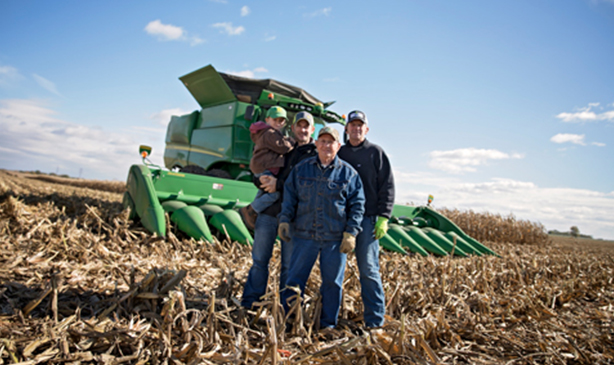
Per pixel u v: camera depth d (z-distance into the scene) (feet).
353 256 19.15
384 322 10.81
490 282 16.52
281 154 11.68
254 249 11.69
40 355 7.25
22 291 10.26
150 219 19.17
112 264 13.48
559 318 13.50
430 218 31.48
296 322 9.66
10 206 19.49
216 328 8.87
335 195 10.22
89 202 27.02
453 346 10.04
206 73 28.63
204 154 30.50
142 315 9.48
